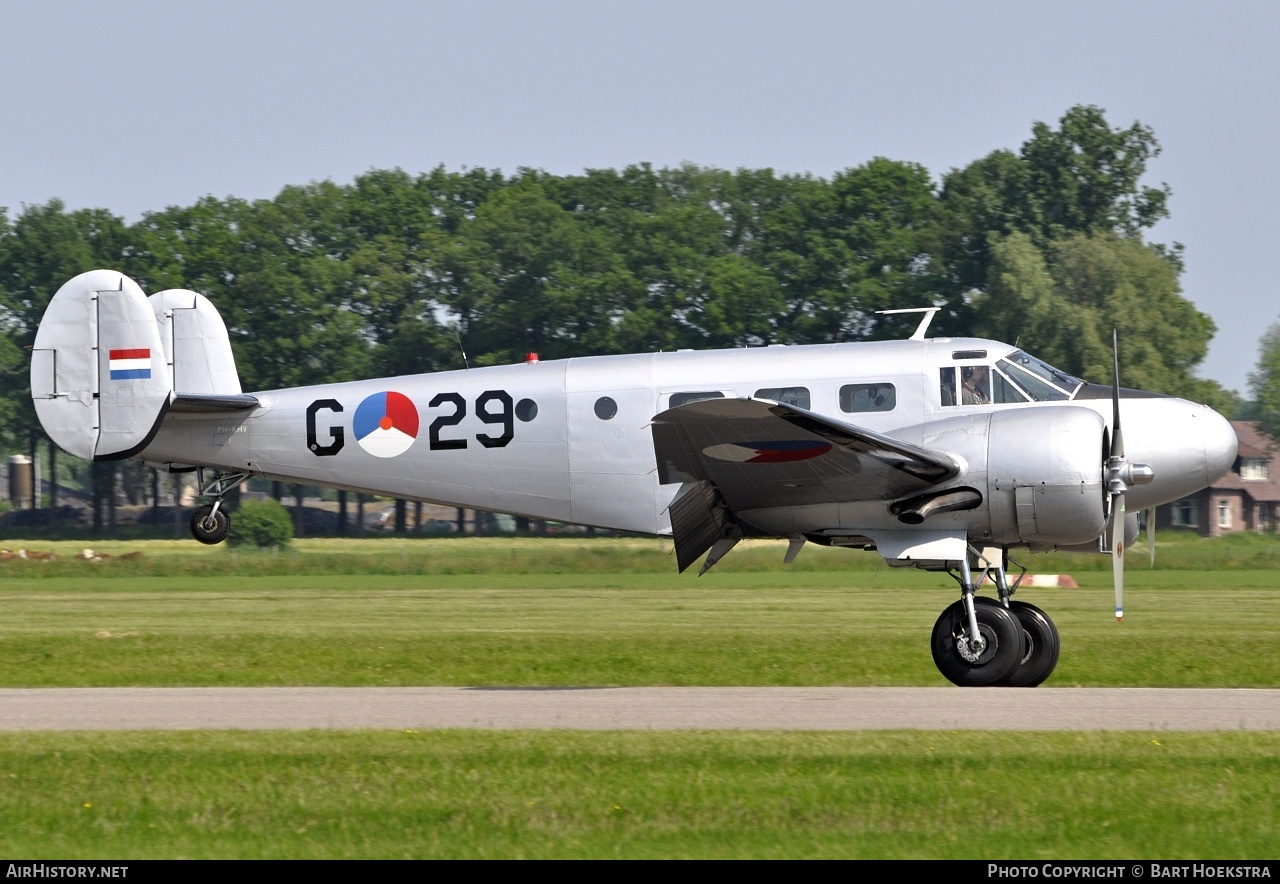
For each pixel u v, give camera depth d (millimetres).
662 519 56969
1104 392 53500
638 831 29578
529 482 58281
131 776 34219
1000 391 53094
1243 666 58406
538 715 42938
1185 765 34156
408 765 34875
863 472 48344
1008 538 49406
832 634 71562
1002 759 34844
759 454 47500
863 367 54125
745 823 30016
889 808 30906
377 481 60844
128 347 61812
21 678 58625
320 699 47438
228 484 64188
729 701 46031
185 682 57406
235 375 71750
